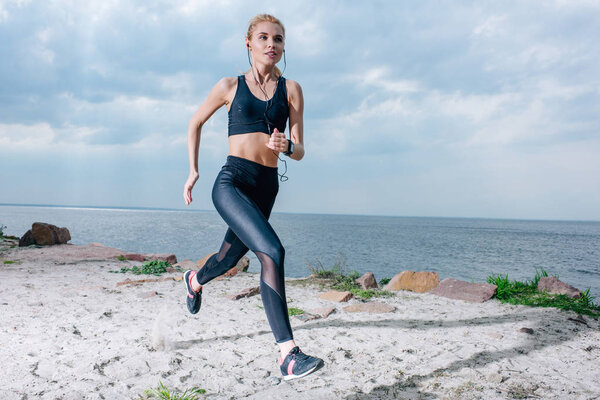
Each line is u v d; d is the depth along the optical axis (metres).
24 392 2.49
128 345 3.36
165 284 6.09
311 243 38.06
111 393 2.52
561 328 4.15
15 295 4.99
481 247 43.03
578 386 2.76
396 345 3.56
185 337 3.64
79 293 5.25
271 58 2.52
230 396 2.54
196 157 2.70
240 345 3.48
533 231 130.88
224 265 2.79
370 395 2.59
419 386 2.74
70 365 2.94
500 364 3.13
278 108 2.59
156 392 2.53
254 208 2.39
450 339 3.74
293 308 4.73
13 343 3.34
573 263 26.73
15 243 10.62
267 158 2.58
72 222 70.00
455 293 5.75
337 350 3.41
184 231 50.72
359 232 75.00
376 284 6.70
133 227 58.44
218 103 2.64
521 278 17.64
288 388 2.67
